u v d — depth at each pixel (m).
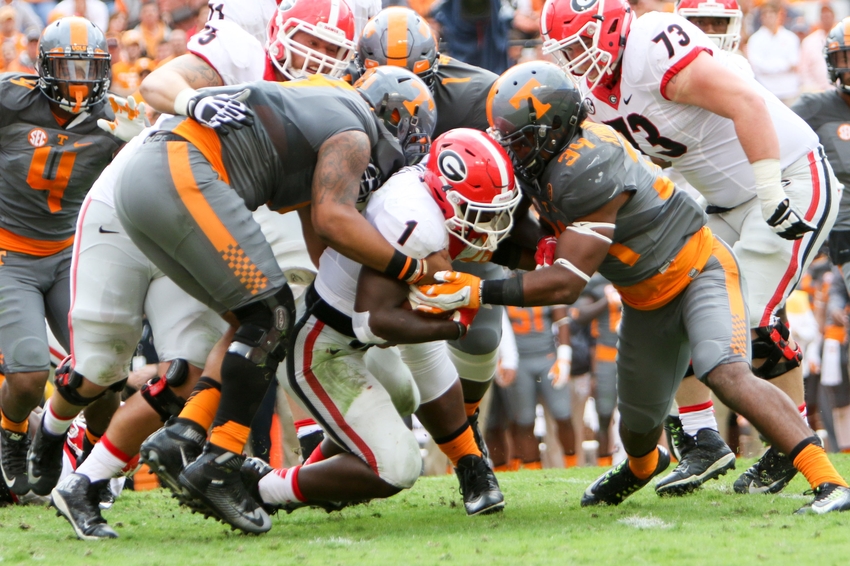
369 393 12.12
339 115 11.58
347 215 11.22
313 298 12.20
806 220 15.09
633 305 13.03
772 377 15.91
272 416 20.80
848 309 24.19
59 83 16.52
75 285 13.83
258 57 13.80
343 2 13.12
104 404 15.74
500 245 13.13
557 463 23.58
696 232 12.77
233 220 11.29
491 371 16.17
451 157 11.45
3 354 16.09
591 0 14.05
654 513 13.10
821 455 11.81
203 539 11.79
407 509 14.43
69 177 16.97
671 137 14.91
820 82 32.84
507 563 9.65
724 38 17.84
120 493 16.44
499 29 28.84
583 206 11.77
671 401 13.67
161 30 30.95
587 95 14.79
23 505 16.39
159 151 11.41
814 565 9.10
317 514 14.11
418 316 11.64
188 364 13.27
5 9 31.88
